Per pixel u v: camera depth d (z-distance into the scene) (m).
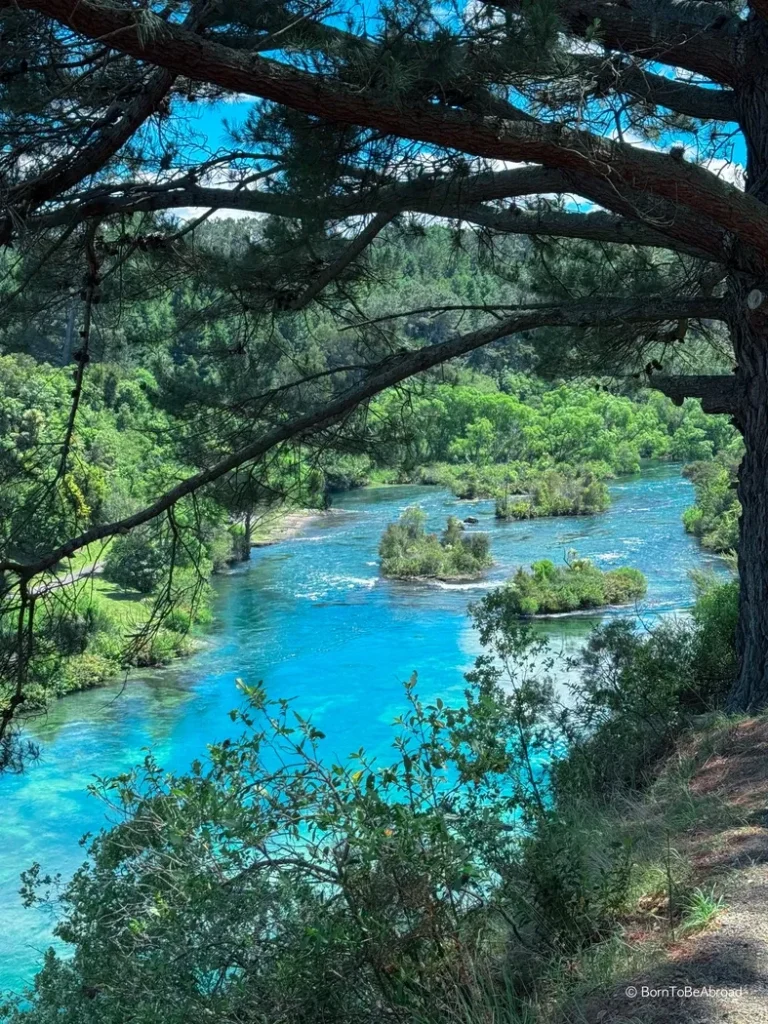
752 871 3.71
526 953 3.60
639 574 32.62
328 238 6.93
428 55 4.68
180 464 7.45
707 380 7.43
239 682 3.52
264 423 7.42
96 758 19.53
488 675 6.34
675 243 7.21
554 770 5.98
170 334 7.64
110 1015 3.48
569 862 3.76
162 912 3.24
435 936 3.28
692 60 6.90
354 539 46.03
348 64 4.76
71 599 6.94
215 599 33.22
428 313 8.19
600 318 7.19
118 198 6.67
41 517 6.76
